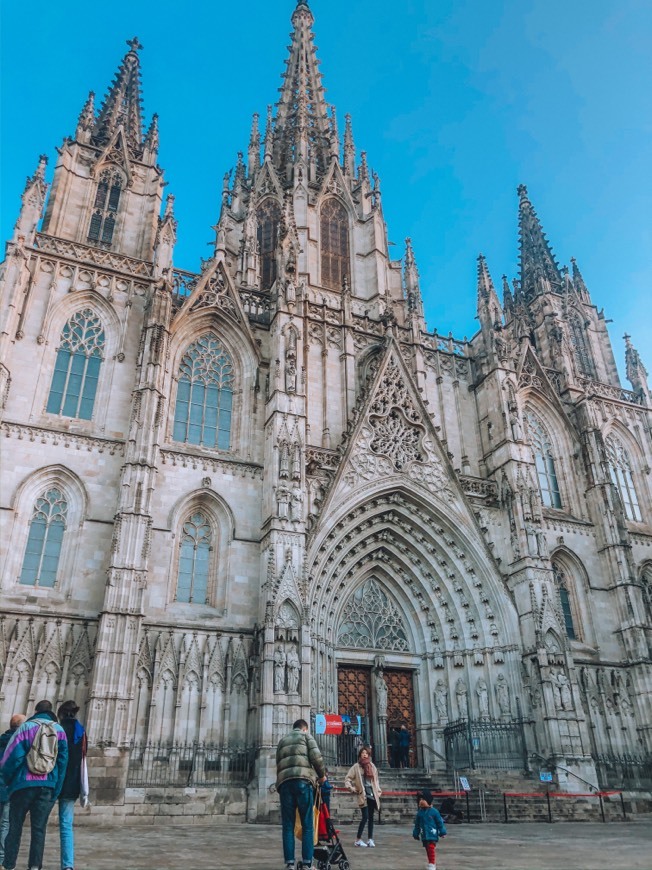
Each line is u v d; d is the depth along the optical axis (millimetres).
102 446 45781
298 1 89438
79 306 50625
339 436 54406
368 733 47656
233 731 41344
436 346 62906
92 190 57344
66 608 40781
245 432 51094
